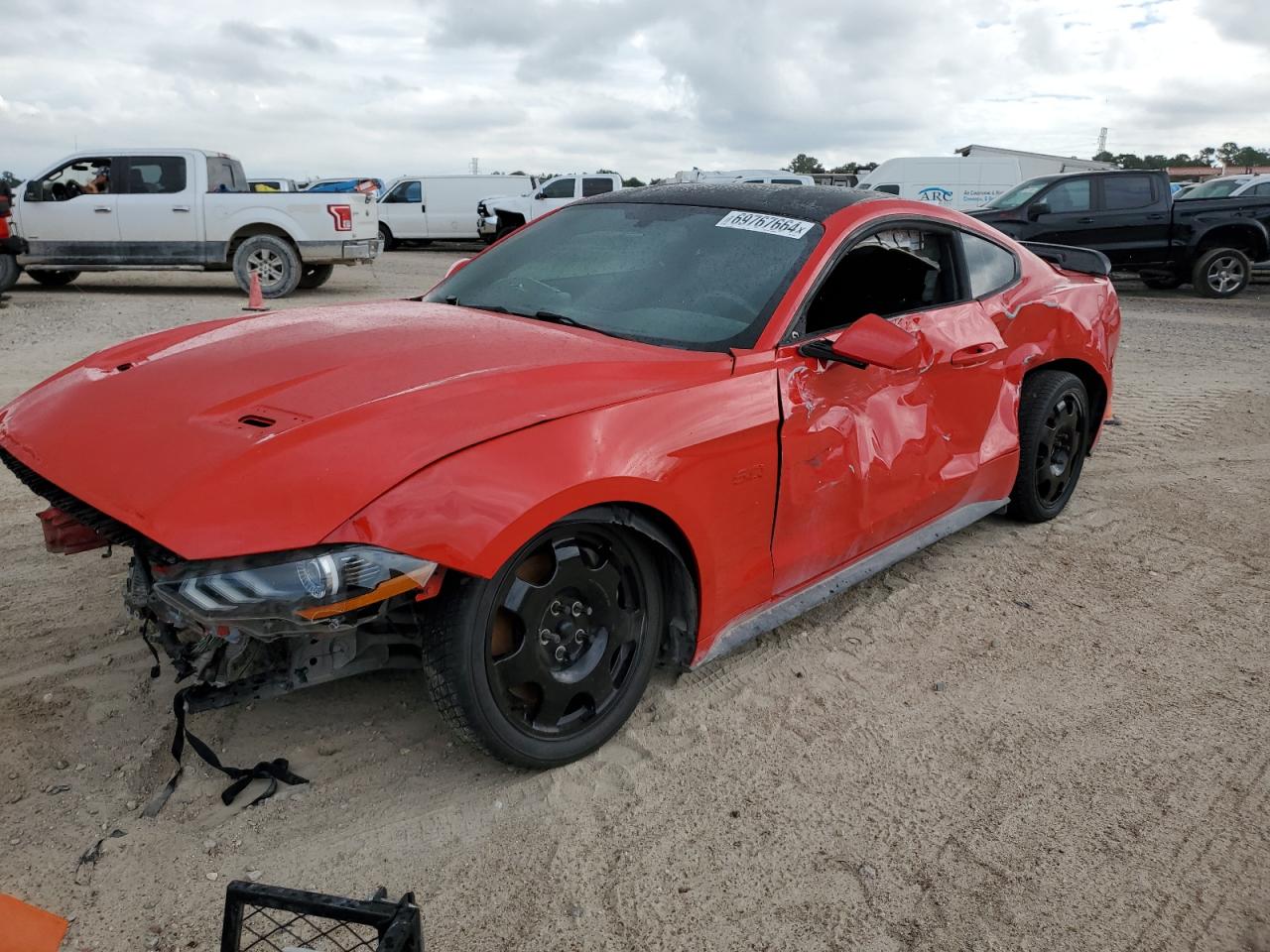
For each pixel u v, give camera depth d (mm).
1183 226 15531
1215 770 2848
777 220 3418
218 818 2441
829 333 3176
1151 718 3113
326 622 2080
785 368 2996
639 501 2541
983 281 4105
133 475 2293
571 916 2191
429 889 2250
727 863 2381
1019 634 3654
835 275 3289
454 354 2732
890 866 2398
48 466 2463
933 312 3729
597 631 2682
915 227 3738
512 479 2289
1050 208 15344
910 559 4324
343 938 2088
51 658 3111
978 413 3986
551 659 2572
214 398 2543
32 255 13438
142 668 3070
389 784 2602
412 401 2402
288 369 2676
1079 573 4230
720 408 2777
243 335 3053
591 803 2568
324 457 2215
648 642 2799
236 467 2203
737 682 3209
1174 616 3846
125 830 2379
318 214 13664
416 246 27984
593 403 2535
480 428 2338
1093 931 2223
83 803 2459
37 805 2438
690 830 2488
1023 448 4473
